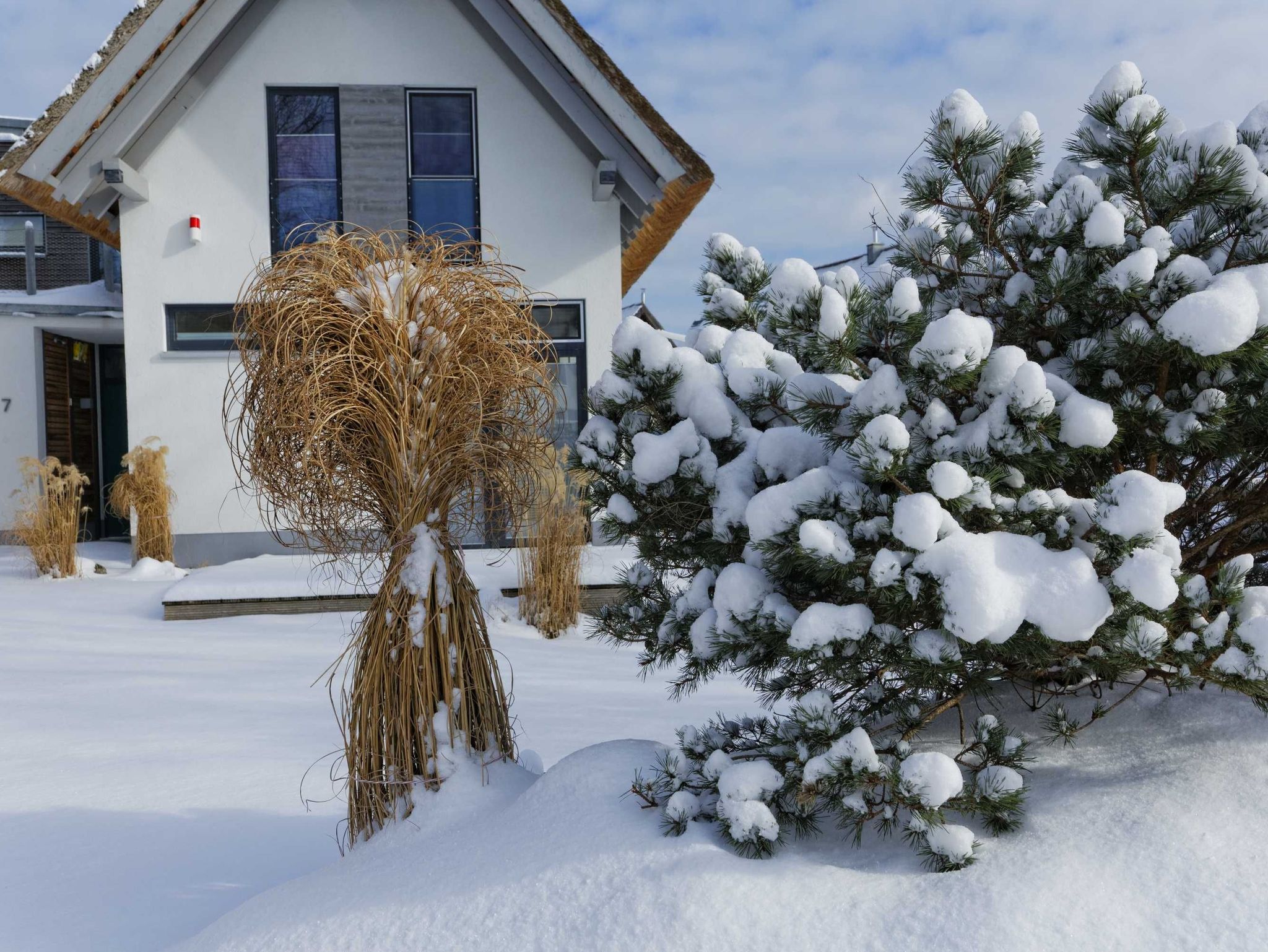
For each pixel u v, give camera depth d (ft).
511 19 32.78
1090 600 5.22
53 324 41.96
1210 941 4.53
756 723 6.83
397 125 33.30
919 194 7.13
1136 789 5.74
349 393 6.87
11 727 13.38
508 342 7.48
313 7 32.91
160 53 30.50
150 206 32.42
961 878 5.18
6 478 41.70
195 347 32.89
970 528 5.84
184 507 32.68
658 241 38.93
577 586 22.95
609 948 5.05
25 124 55.77
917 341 6.15
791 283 6.10
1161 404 6.00
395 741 7.21
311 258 7.07
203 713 14.44
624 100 30.40
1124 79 6.44
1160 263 6.06
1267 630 5.27
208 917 7.32
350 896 6.17
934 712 6.37
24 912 7.43
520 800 6.76
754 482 6.50
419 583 7.24
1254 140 6.79
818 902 5.12
